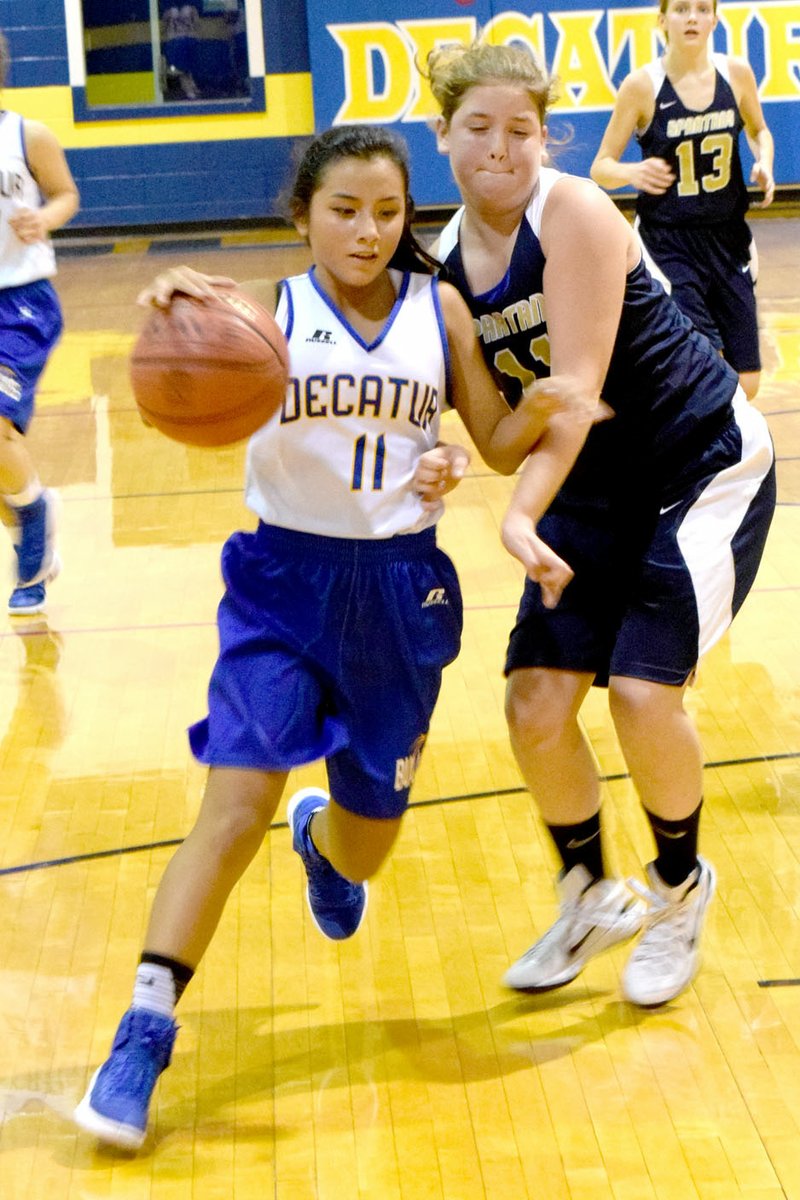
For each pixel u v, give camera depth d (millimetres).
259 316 3332
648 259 3924
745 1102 3514
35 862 4766
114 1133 3295
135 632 6770
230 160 19203
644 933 4031
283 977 4117
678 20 8797
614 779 5242
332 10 18359
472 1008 3961
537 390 3273
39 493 6832
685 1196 3188
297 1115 3521
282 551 3535
